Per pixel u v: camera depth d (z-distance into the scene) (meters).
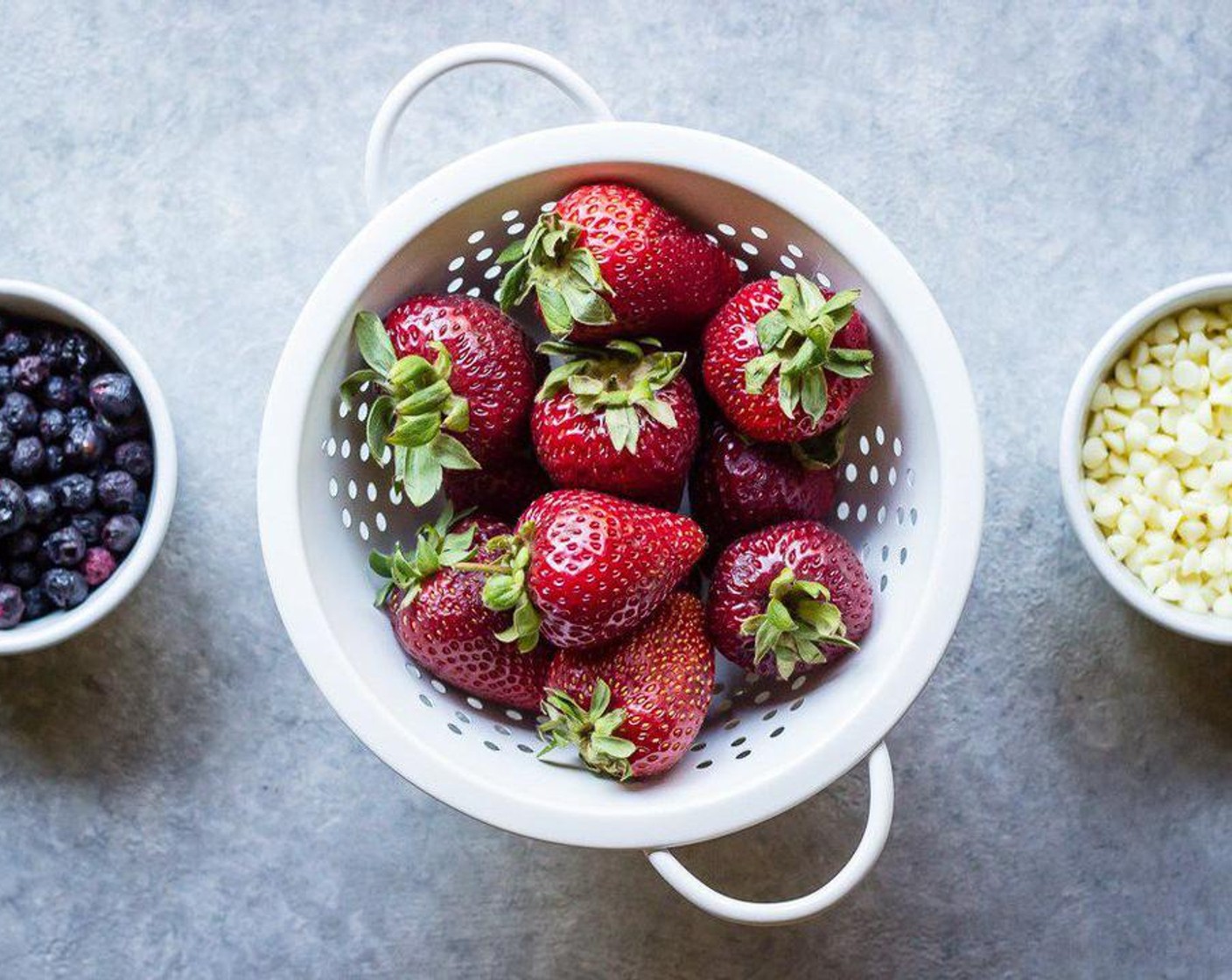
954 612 0.50
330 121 0.60
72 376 0.57
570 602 0.49
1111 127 0.60
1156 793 0.60
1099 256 0.60
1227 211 0.60
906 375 0.51
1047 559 0.60
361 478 0.54
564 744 0.51
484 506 0.55
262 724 0.60
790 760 0.50
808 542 0.51
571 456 0.51
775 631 0.50
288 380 0.50
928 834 0.61
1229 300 0.57
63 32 0.60
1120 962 0.60
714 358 0.51
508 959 0.61
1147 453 0.57
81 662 0.61
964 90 0.60
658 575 0.50
